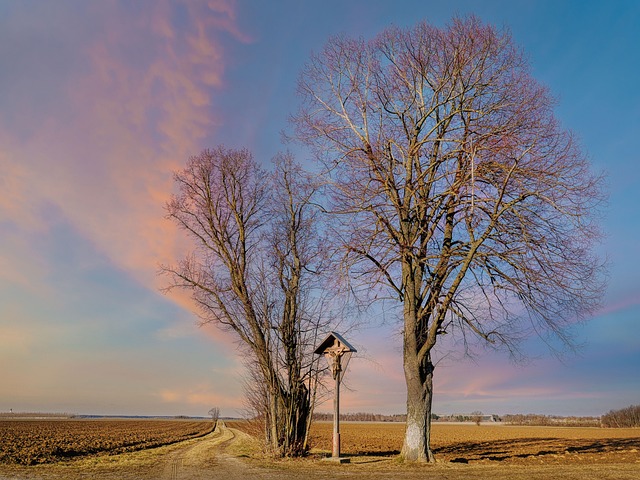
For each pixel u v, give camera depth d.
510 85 17.39
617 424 109.25
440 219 18.31
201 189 23.89
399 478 12.94
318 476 13.59
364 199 17.61
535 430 82.94
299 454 20.48
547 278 16.03
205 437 45.88
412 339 17.39
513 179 16.30
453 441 43.03
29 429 60.12
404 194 18.00
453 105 18.56
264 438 22.38
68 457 23.31
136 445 33.22
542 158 16.22
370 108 19.02
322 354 20.00
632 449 25.33
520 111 16.78
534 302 17.00
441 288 17.25
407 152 18.47
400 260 17.64
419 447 16.88
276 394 20.97
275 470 15.29
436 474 13.64
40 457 22.14
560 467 15.43
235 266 22.88
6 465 17.72
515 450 27.39
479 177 16.55
